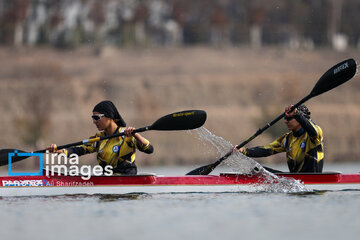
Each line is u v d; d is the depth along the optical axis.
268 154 37.09
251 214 26.94
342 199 31.70
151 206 29.48
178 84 198.25
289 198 32.28
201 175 35.44
